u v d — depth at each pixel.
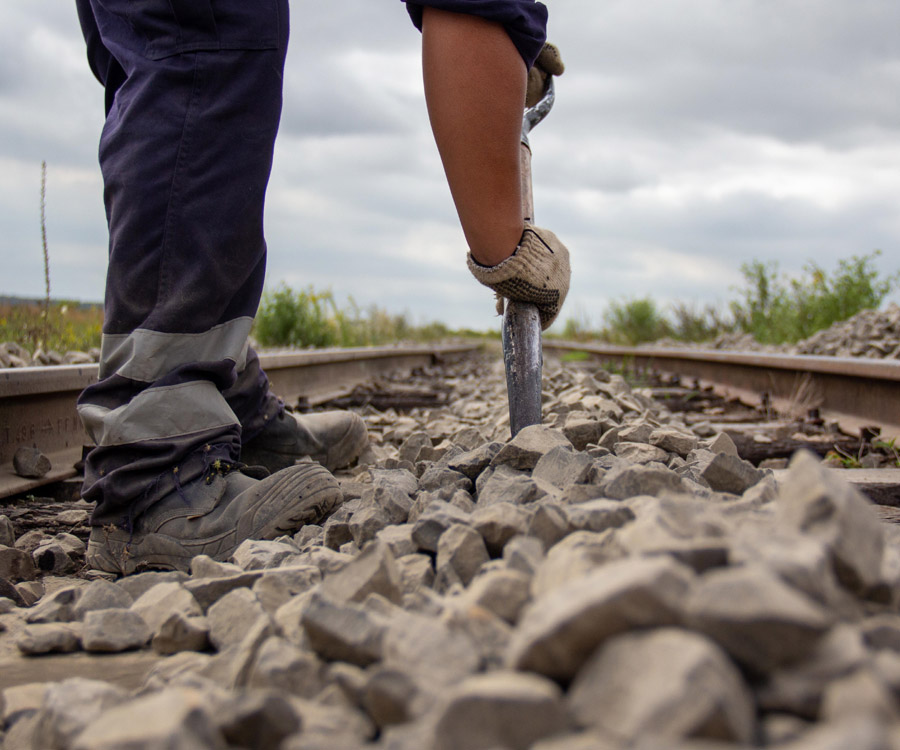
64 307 6.65
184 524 1.86
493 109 1.86
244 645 1.04
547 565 0.96
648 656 0.67
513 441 1.92
